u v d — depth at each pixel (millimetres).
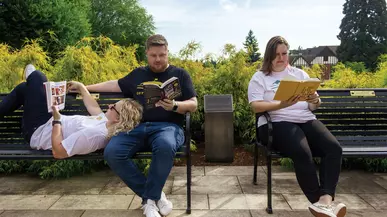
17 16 14328
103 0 36750
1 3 14336
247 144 4664
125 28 37781
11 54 4898
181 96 2879
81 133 2648
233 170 3855
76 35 15719
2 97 3236
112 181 3525
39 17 14602
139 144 2695
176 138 2660
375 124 3395
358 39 38156
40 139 2834
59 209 2807
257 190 3223
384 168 3762
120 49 4758
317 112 3398
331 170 2510
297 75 3010
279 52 2918
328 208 2367
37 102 2873
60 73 4070
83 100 3133
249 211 2742
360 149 2922
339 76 5047
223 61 5047
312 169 2473
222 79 4852
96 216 2664
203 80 4934
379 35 38156
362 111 3377
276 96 2465
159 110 2850
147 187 2516
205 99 3795
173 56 4969
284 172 3768
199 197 3055
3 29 14211
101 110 3102
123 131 2688
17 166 3793
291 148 2533
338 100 3389
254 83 2953
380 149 2922
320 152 2670
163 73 2955
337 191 3186
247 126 4715
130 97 3064
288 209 2777
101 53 4578
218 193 3152
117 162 2547
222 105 3723
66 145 2615
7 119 3291
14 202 2967
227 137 3711
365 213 2682
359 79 4777
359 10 38688
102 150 2814
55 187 3354
